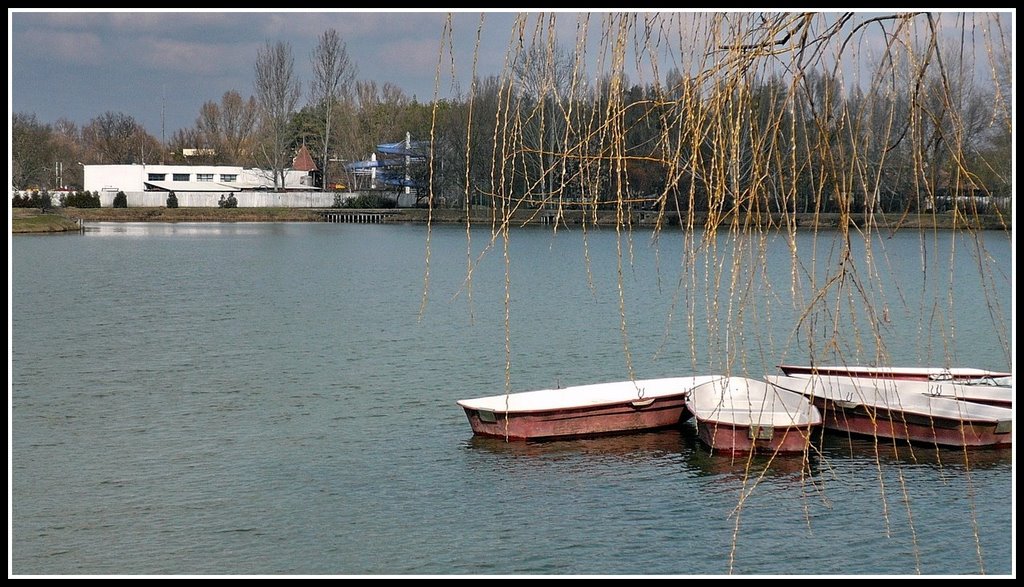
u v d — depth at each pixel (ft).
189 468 48.16
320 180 425.28
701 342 85.61
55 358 78.69
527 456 49.85
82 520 40.98
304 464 48.60
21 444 52.42
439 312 107.96
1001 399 53.52
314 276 152.87
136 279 145.79
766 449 48.70
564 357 79.61
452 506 42.75
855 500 42.55
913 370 62.28
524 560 37.19
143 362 76.95
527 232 280.92
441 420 57.77
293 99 384.27
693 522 40.63
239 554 37.78
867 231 17.15
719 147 16.02
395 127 386.93
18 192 319.47
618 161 17.34
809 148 16.43
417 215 339.98
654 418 54.65
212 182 390.21
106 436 54.03
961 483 44.42
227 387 67.31
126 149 493.77
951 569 35.96
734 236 16.78
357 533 39.75
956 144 16.53
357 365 75.82
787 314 87.97
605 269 165.37
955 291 116.47
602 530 39.96
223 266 170.19
